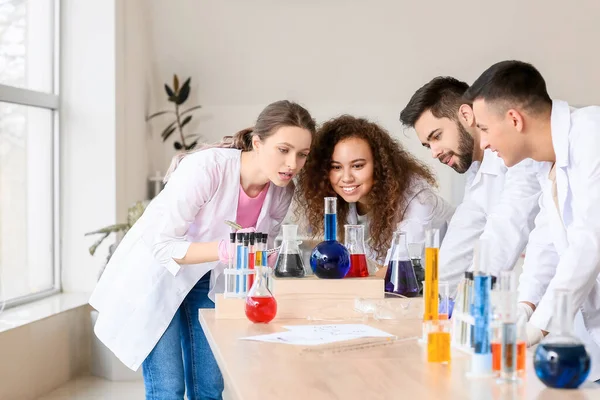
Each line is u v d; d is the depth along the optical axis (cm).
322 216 312
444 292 227
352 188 303
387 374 175
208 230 296
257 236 259
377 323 244
